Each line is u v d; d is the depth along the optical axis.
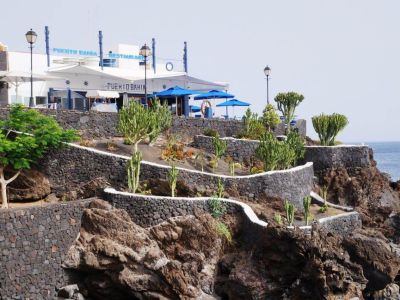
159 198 32.31
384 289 34.09
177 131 46.19
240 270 30.34
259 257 30.53
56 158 35.50
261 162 44.47
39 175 34.88
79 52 60.31
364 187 47.31
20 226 28.17
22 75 43.03
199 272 30.53
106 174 35.25
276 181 38.03
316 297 28.77
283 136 51.38
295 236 29.25
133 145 40.34
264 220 34.38
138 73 58.19
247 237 32.59
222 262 31.52
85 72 52.59
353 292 29.17
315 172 47.41
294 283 29.30
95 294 30.38
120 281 29.28
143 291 29.25
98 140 41.44
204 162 41.38
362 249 32.22
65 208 30.20
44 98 51.97
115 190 33.59
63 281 29.78
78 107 52.62
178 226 31.73
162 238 31.39
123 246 30.12
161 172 35.31
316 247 28.80
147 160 38.44
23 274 28.17
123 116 38.28
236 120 49.91
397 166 149.50
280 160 41.69
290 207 34.44
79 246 30.28
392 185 51.22
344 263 29.92
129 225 31.05
